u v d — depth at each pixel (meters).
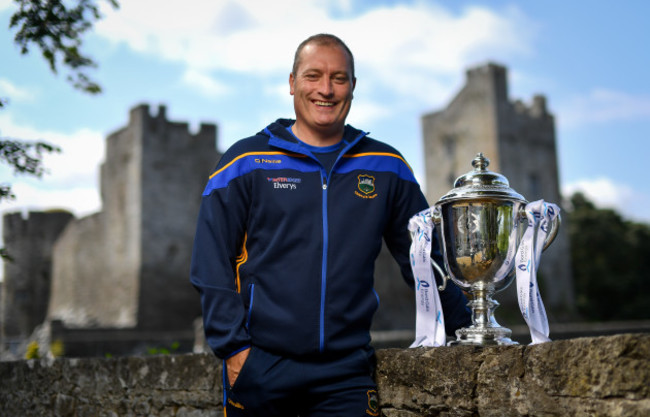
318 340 2.42
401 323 37.16
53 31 6.08
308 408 2.51
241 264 2.56
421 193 2.79
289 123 2.82
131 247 37.91
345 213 2.51
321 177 2.54
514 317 39.41
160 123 38.62
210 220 2.53
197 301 38.16
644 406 1.88
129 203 38.47
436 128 44.78
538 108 45.47
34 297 51.72
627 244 51.94
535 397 2.18
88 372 4.54
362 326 2.52
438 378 2.50
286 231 2.48
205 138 39.59
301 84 2.57
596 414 1.99
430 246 2.66
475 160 2.70
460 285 2.71
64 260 44.41
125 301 37.72
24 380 5.35
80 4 6.08
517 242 2.61
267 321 2.43
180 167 38.81
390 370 2.71
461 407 2.41
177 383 3.79
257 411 2.46
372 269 2.56
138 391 4.08
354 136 2.66
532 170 44.09
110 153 40.53
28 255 51.88
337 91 2.55
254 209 2.53
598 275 50.41
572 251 52.03
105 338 28.64
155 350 6.29
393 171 2.65
